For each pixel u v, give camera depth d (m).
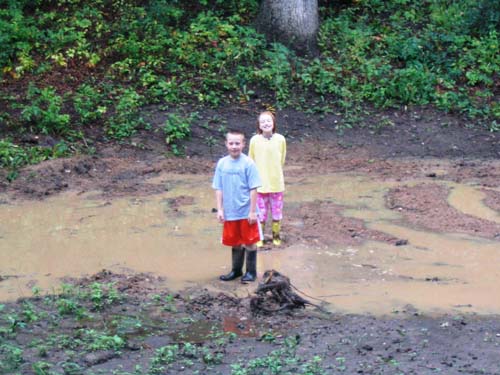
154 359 6.46
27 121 15.46
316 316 7.58
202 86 17.48
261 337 7.02
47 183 13.00
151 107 16.72
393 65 19.23
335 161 15.05
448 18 20.70
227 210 8.48
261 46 18.98
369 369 6.25
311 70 18.17
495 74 18.97
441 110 17.61
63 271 8.91
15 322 7.19
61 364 6.34
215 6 20.73
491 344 6.83
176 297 8.02
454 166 14.72
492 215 11.21
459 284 8.48
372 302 7.94
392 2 21.72
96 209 11.60
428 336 7.02
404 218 11.05
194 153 15.28
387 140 16.33
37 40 18.53
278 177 9.80
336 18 20.70
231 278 8.62
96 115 15.99
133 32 18.86
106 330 7.22
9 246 9.83
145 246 9.80
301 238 10.07
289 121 16.81
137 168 14.12
